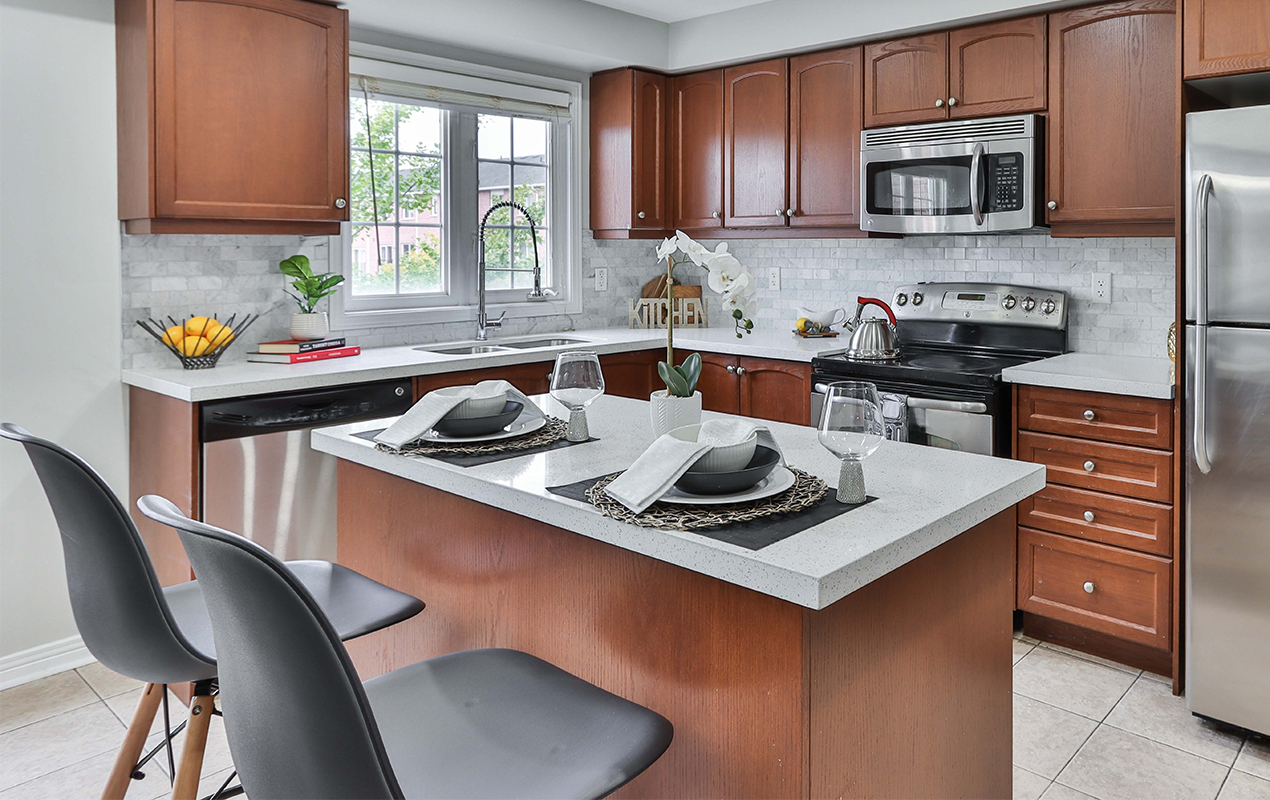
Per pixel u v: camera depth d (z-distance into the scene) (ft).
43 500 9.50
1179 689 8.83
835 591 3.83
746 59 13.29
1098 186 10.28
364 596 5.88
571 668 5.53
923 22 11.23
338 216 10.59
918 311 12.65
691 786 4.82
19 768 7.63
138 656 4.93
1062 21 10.40
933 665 5.12
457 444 6.15
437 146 12.92
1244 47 7.90
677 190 14.51
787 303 14.82
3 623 9.30
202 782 7.32
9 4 8.91
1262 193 7.45
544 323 14.35
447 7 11.42
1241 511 7.81
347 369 9.87
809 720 4.25
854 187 12.39
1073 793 7.20
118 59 9.57
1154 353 10.93
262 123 9.87
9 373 9.18
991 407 9.97
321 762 3.19
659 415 6.15
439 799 3.72
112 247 9.73
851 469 4.81
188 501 8.84
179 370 9.84
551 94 13.91
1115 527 9.35
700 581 4.68
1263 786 7.27
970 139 11.10
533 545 5.70
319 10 10.27
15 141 9.04
